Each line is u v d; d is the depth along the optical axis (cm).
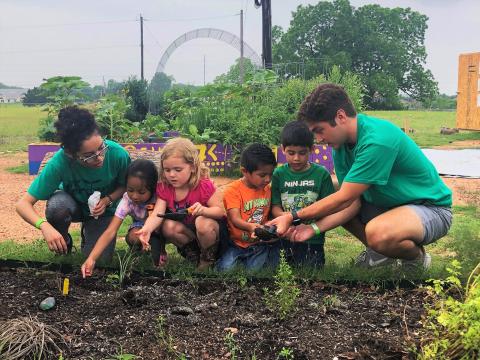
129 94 1560
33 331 277
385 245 373
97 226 444
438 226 386
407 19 6462
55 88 1145
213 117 1054
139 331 292
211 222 404
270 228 371
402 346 271
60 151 413
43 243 494
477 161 1183
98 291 354
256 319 307
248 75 1216
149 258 423
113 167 423
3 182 955
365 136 365
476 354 243
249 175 408
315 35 6175
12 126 2373
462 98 1956
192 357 267
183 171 397
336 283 370
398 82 6362
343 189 367
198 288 357
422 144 1597
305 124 410
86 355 269
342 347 277
